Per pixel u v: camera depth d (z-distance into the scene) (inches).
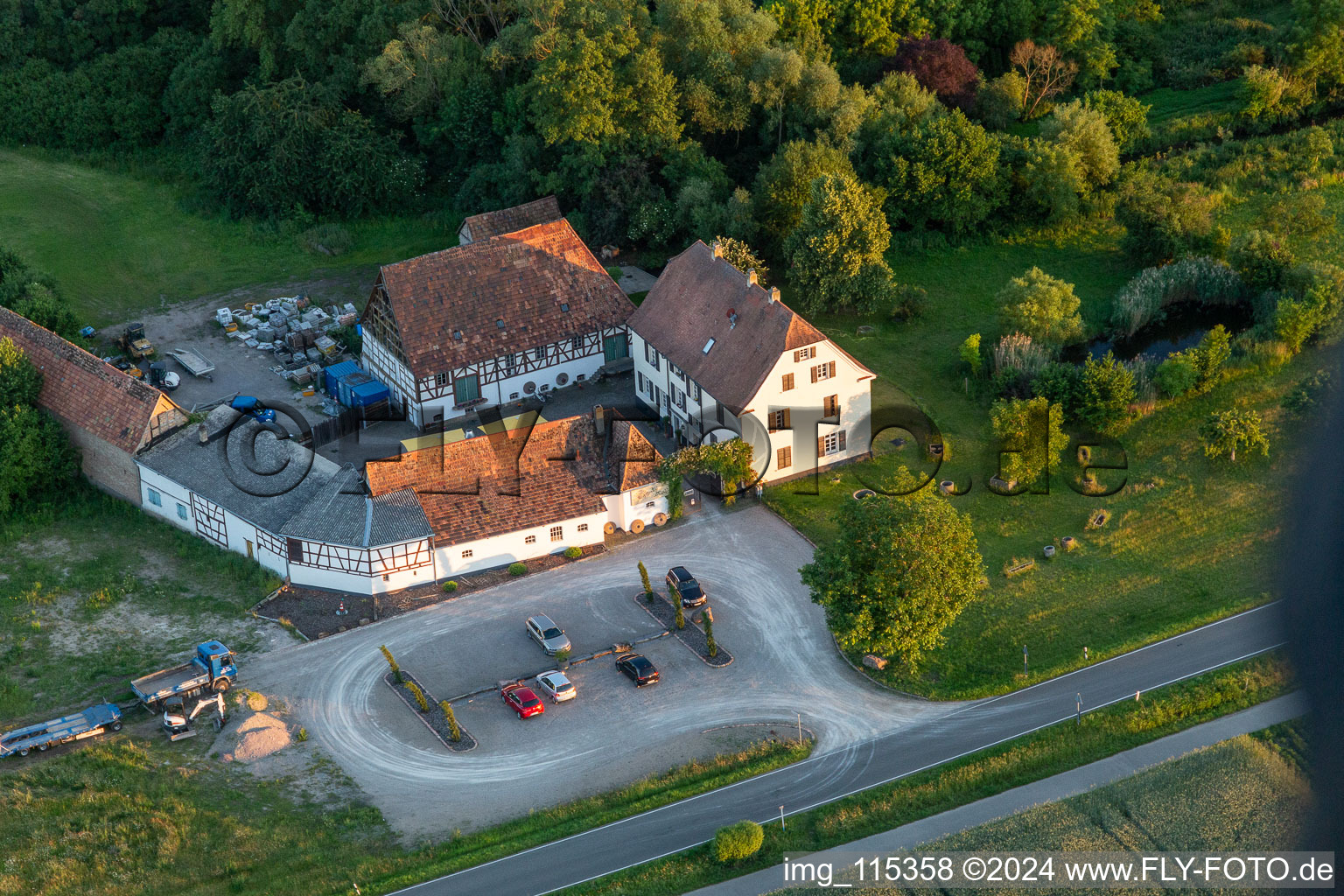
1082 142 3752.5
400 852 1870.1
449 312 3058.6
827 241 3265.3
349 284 3740.2
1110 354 2977.4
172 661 2300.7
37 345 2962.6
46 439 2765.7
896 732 2097.7
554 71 3609.7
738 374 2738.7
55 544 2664.9
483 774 2036.2
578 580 2517.2
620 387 3235.7
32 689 2222.0
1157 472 2783.0
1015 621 2358.5
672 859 1831.9
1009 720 2111.2
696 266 2979.8
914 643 2159.2
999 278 3607.3
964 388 3105.3
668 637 2352.4
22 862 1780.3
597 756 2070.6
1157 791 1903.3
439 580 2522.1
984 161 3693.4
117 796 1924.2
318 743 2108.8
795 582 2493.8
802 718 2142.0
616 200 3730.3
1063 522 2645.2
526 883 1797.5
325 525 2449.6
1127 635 2300.7
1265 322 3176.7
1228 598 2380.7
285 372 3284.9
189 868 1809.8
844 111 3695.9
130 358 3316.9
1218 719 2064.5
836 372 2746.1
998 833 1843.0
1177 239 3489.2
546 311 3159.5
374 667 2285.9
